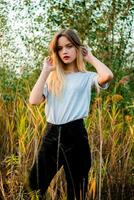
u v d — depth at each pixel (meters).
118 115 4.91
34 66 6.61
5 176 4.05
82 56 3.42
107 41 6.55
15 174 4.00
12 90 5.59
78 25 6.47
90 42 6.49
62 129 3.32
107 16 6.65
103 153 4.21
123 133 4.62
